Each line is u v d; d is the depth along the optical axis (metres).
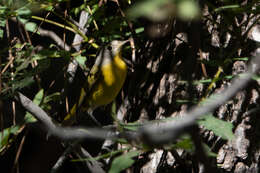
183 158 5.97
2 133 5.02
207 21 6.46
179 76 6.39
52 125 5.30
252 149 6.11
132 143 3.54
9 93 5.67
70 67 7.74
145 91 6.89
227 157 6.11
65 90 6.82
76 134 4.25
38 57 5.78
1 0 5.63
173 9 1.81
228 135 3.64
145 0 1.98
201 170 5.70
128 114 7.02
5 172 9.38
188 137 3.40
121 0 7.35
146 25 7.11
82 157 5.85
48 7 6.20
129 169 6.39
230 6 4.89
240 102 6.15
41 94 5.89
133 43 7.29
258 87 6.10
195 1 2.41
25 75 5.84
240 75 4.14
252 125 6.12
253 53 6.20
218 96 3.93
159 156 6.24
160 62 6.84
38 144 9.37
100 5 6.61
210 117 3.84
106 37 6.79
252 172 6.11
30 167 9.34
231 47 6.30
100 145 8.78
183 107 6.24
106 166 6.53
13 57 6.21
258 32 6.30
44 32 8.23
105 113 8.66
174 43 6.68
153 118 6.66
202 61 5.13
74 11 6.88
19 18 5.68
